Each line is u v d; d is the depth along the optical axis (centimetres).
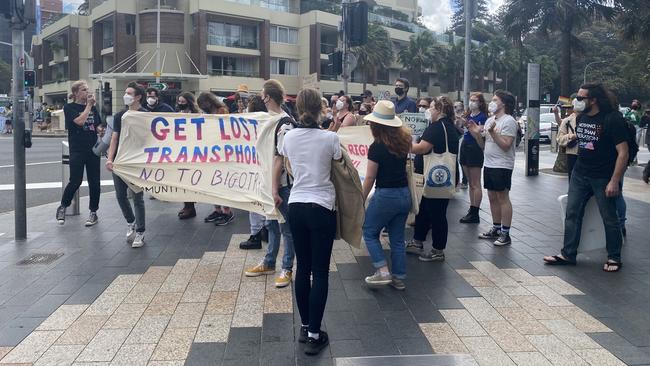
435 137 631
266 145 584
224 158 695
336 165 452
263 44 4756
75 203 939
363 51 5159
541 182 1380
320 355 420
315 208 427
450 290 563
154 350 427
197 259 670
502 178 723
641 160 2083
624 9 1639
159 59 4269
